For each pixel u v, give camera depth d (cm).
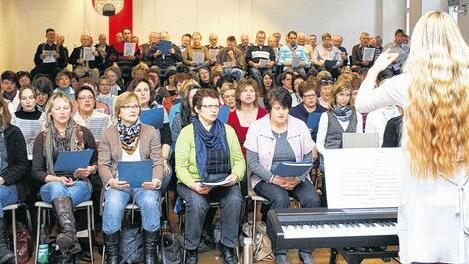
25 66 985
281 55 847
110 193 318
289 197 345
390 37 1034
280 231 198
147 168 316
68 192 319
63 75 539
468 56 166
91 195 344
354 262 205
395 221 207
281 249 199
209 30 1029
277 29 1038
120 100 337
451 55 164
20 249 337
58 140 339
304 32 1039
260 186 342
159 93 571
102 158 333
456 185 165
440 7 955
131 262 324
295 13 1037
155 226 315
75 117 396
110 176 324
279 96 342
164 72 823
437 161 162
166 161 368
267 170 340
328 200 212
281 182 335
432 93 162
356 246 201
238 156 345
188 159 339
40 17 984
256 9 1033
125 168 312
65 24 988
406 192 171
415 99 165
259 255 344
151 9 1014
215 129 343
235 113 402
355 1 1040
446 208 164
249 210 427
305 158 352
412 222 169
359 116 388
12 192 325
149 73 636
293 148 348
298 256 354
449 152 161
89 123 402
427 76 163
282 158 346
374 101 181
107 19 988
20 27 983
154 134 343
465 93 162
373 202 210
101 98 508
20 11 982
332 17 1040
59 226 311
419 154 164
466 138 162
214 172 336
